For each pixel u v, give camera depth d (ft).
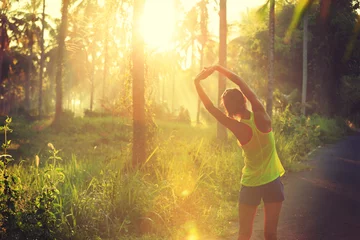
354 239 21.58
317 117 108.37
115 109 35.27
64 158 59.88
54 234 20.56
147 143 33.06
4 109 302.86
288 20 138.82
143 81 33.45
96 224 22.66
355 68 139.95
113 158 35.55
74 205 23.03
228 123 14.62
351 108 148.77
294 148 55.26
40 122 130.11
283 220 25.30
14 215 19.89
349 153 59.88
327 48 134.92
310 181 38.01
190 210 26.20
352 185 35.94
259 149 14.42
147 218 23.48
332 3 130.62
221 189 31.37
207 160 34.94
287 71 144.15
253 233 22.72
